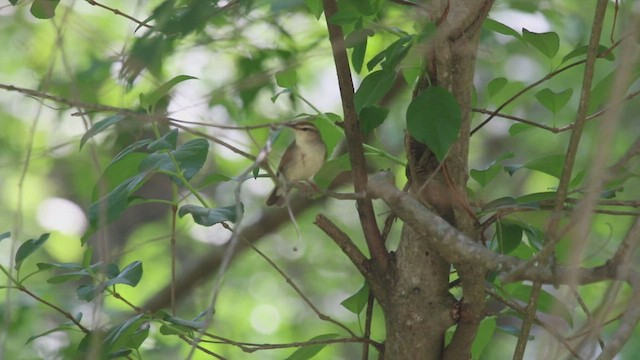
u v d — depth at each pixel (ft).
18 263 21.54
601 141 15.98
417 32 20.39
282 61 30.50
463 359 19.76
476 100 23.02
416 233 19.86
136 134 24.62
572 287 15.69
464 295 19.10
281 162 30.50
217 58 35.17
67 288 45.42
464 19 18.35
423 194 19.42
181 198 22.45
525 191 59.00
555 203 17.98
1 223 55.83
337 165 24.30
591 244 26.48
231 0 22.47
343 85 20.07
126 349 22.09
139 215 60.18
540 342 18.13
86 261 21.97
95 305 18.53
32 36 45.06
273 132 17.78
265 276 64.34
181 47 24.97
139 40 19.95
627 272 15.80
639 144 16.62
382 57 19.60
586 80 18.02
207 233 62.80
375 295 20.39
